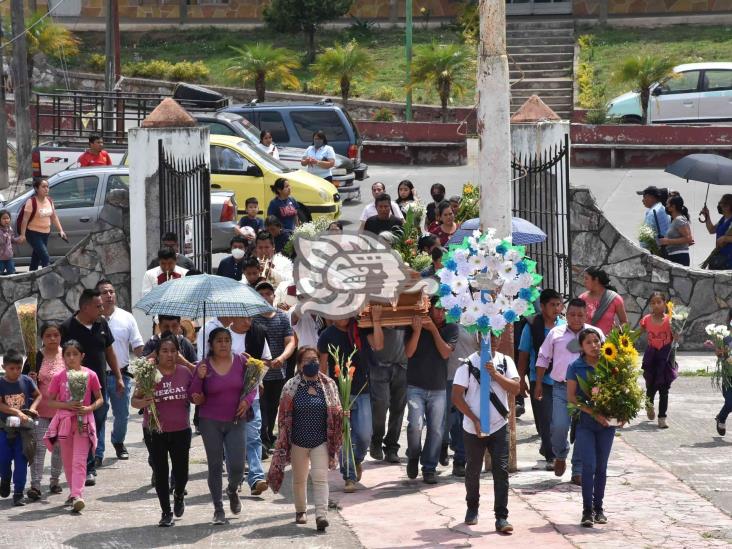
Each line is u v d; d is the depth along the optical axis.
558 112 68.44
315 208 42.50
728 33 76.75
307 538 17.86
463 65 66.31
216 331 18.91
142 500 20.64
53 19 87.19
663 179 55.41
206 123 47.25
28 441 20.48
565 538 17.38
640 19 79.75
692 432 24.84
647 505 19.30
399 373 21.89
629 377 17.88
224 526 18.73
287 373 24.06
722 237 35.00
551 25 78.06
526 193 33.00
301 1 77.62
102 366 22.19
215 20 87.44
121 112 52.31
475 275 18.09
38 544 17.69
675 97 61.47
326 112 52.12
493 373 17.89
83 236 39.91
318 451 18.45
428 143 60.81
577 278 34.09
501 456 17.97
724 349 24.19
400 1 84.88
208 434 18.92
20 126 56.16
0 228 37.66
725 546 16.91
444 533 17.84
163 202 33.22
